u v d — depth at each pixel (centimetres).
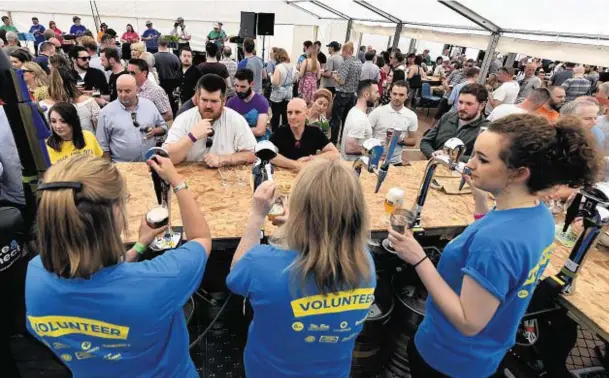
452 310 94
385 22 971
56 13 1195
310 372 99
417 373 132
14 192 242
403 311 173
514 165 90
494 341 110
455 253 107
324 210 82
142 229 122
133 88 290
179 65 679
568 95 678
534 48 533
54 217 72
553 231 98
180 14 1270
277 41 1370
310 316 89
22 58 399
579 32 459
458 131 304
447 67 1160
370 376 178
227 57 711
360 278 87
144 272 84
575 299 139
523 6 466
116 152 298
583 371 186
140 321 82
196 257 96
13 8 1165
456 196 217
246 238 109
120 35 1266
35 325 82
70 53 524
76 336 83
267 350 100
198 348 182
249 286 91
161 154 116
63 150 238
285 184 208
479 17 577
